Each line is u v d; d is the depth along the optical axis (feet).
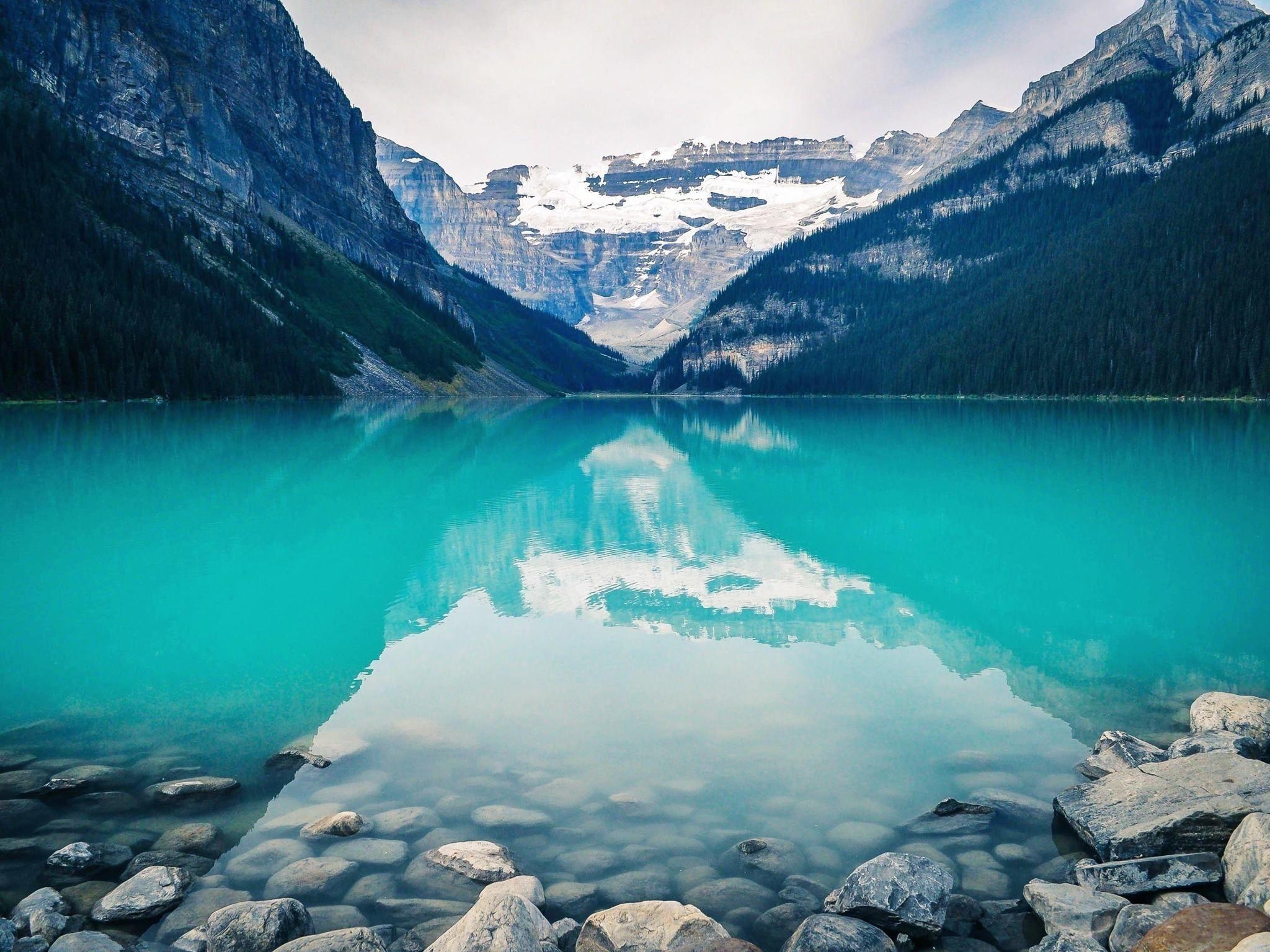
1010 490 121.60
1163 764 30.07
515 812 29.63
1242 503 107.04
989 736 36.50
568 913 23.84
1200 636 51.70
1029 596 62.34
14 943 21.66
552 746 35.65
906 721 38.24
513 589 65.41
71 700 41.37
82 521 92.89
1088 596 61.82
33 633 52.75
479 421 324.39
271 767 33.76
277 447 181.47
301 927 22.33
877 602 60.44
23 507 101.14
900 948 22.33
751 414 437.99
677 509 107.45
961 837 27.96
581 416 403.75
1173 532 88.02
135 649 50.03
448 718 38.88
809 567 72.64
